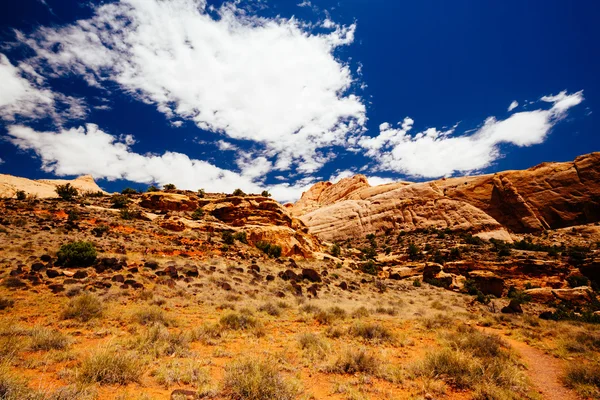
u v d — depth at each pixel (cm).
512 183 10700
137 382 616
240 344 965
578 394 762
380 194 12838
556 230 8975
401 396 662
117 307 1254
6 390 467
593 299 3731
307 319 1399
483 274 4375
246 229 4547
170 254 2605
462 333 1266
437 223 10244
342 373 776
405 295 3164
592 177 9569
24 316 1047
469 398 675
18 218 2877
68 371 620
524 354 1120
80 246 1873
